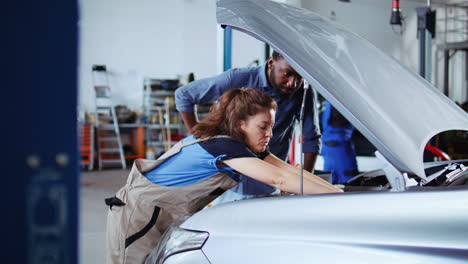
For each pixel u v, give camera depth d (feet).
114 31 27.12
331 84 4.51
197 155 5.81
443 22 30.60
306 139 9.80
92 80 26.84
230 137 5.83
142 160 6.29
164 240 4.81
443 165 6.54
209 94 9.80
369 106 4.48
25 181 3.07
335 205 4.05
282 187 5.30
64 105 3.14
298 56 4.69
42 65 3.10
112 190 18.74
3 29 3.03
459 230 3.64
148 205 5.90
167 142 26.73
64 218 3.13
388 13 28.91
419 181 5.39
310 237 3.91
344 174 13.73
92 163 25.81
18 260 3.07
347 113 4.38
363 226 3.83
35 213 3.09
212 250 4.20
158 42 27.73
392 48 29.25
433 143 18.24
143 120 27.37
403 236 3.70
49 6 3.10
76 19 3.17
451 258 3.53
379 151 4.33
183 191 5.96
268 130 6.18
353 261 3.69
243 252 4.06
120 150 26.40
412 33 29.66
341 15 27.50
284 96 8.95
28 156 3.08
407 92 4.91
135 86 27.58
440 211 3.76
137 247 5.85
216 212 4.55
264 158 6.41
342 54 5.07
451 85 31.35
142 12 27.40
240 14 5.23
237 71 9.31
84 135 25.75
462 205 3.76
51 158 3.12
